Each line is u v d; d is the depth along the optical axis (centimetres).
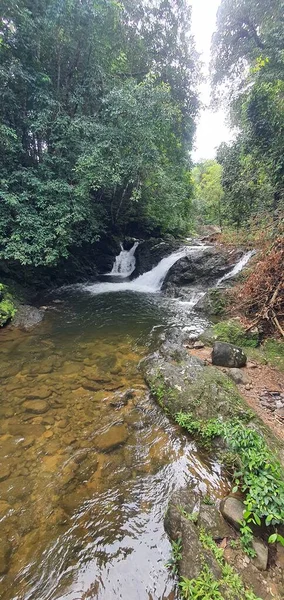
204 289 932
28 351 524
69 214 761
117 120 834
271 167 874
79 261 1177
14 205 712
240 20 974
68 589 180
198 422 315
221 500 232
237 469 253
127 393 395
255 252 823
